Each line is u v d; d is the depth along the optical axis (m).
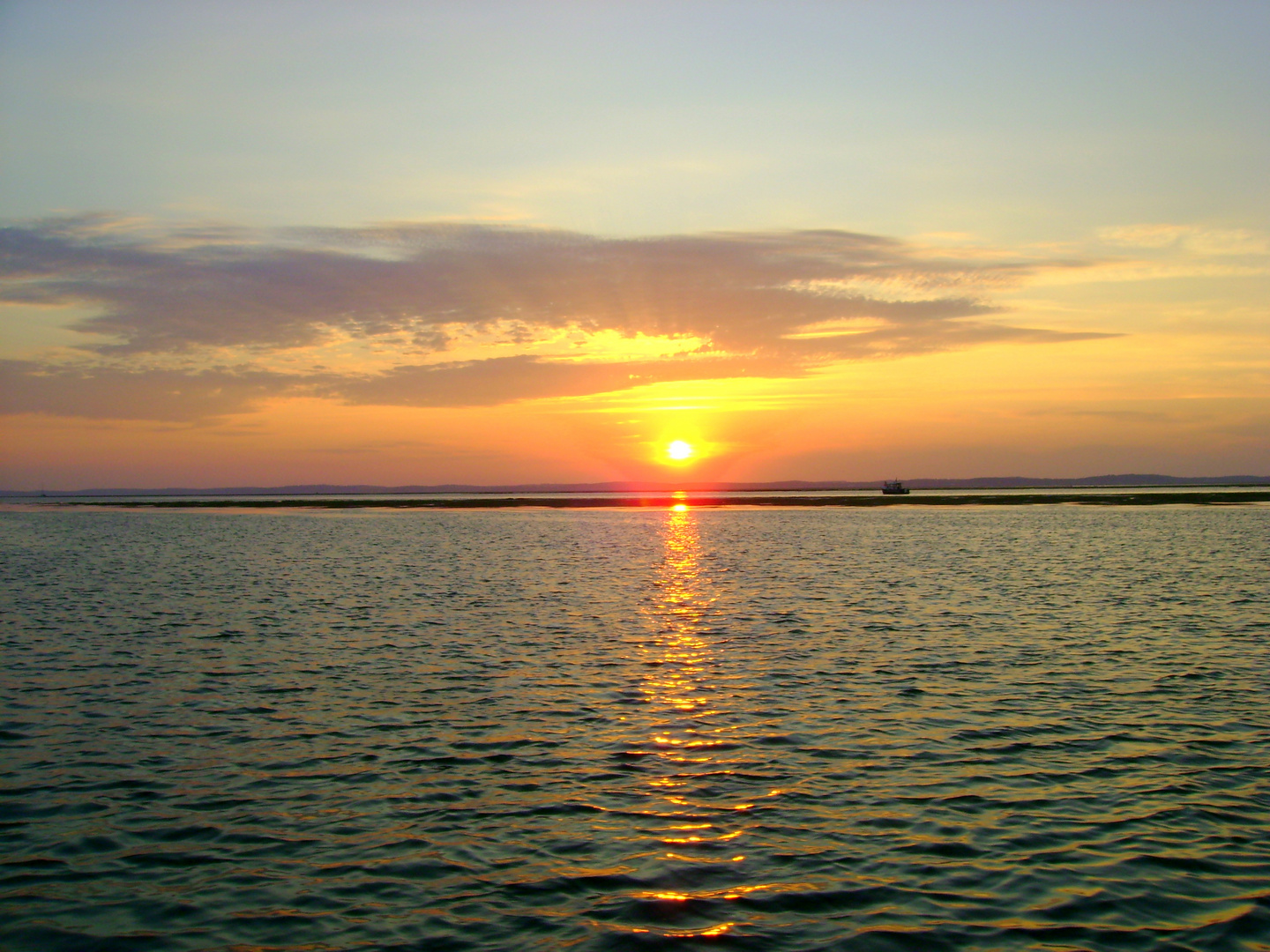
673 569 60.00
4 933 11.84
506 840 14.66
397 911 12.43
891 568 59.31
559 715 21.95
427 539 95.19
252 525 131.12
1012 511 160.00
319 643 31.53
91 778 17.48
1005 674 26.17
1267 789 16.62
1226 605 40.38
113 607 40.91
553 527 123.56
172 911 12.43
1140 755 18.59
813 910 12.38
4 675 26.28
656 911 12.38
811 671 26.80
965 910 12.35
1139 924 11.95
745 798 16.41
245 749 19.28
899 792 16.66
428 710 22.47
